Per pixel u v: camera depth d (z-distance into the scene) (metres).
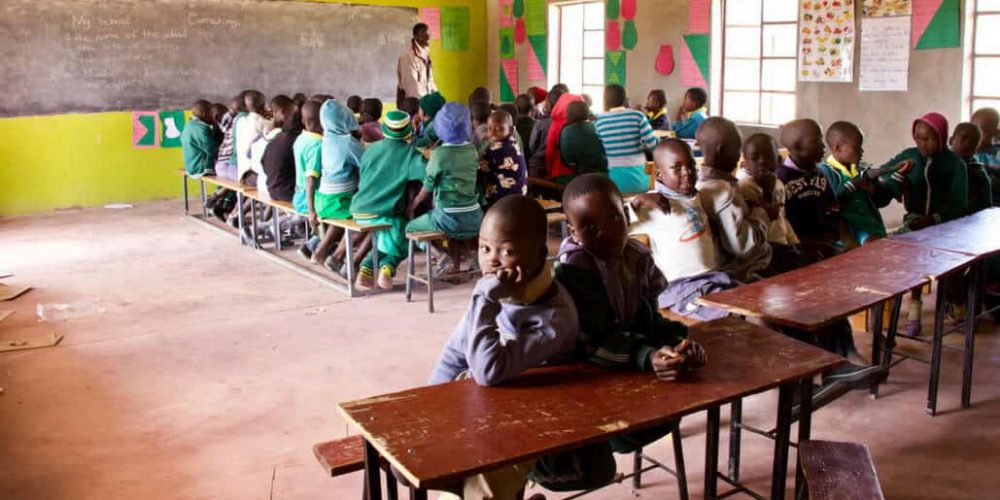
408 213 5.03
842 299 2.59
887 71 6.49
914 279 2.81
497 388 1.87
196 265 5.86
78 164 8.17
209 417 3.32
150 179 8.59
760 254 3.27
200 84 8.72
